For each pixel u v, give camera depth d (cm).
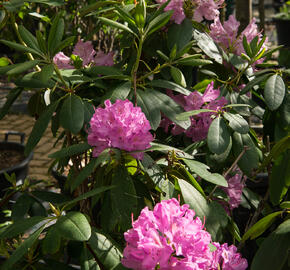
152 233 121
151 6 204
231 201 206
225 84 209
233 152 191
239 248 186
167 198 158
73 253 161
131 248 123
